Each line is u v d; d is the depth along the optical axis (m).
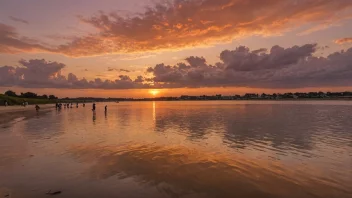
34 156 13.09
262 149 14.84
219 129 24.22
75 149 14.88
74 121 34.72
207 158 12.68
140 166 11.20
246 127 25.67
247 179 9.42
